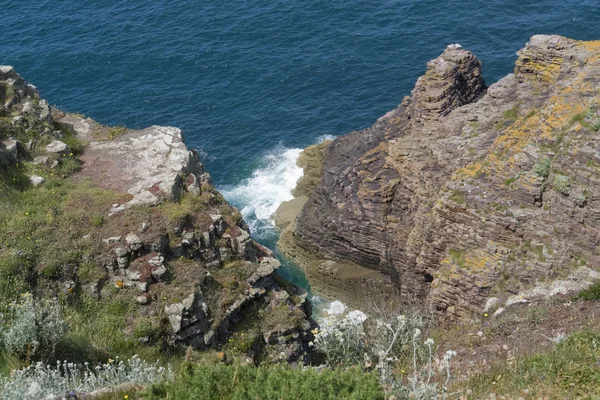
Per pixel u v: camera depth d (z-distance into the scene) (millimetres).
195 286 29109
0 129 33375
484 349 24734
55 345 24016
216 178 69562
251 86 81500
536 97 51406
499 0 92562
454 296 42188
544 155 41312
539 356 21219
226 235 31359
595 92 42812
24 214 29969
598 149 38625
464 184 43875
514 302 34406
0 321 24609
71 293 28297
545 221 40000
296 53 86500
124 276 29094
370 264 57219
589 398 18281
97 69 84875
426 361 22516
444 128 54781
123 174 33062
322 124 75250
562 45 50906
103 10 96812
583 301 26844
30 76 83562
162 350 27844
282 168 69938
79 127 36906
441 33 87500
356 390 17031
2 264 27656
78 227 29906
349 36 88625
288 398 16875
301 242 60812
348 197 58750
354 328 24500
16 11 97125
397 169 56781
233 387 17531
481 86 61781
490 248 41531
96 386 21484
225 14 94812
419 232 50438
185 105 79062
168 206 31250
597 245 38156
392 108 76625
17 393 19156
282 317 30250
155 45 88750
